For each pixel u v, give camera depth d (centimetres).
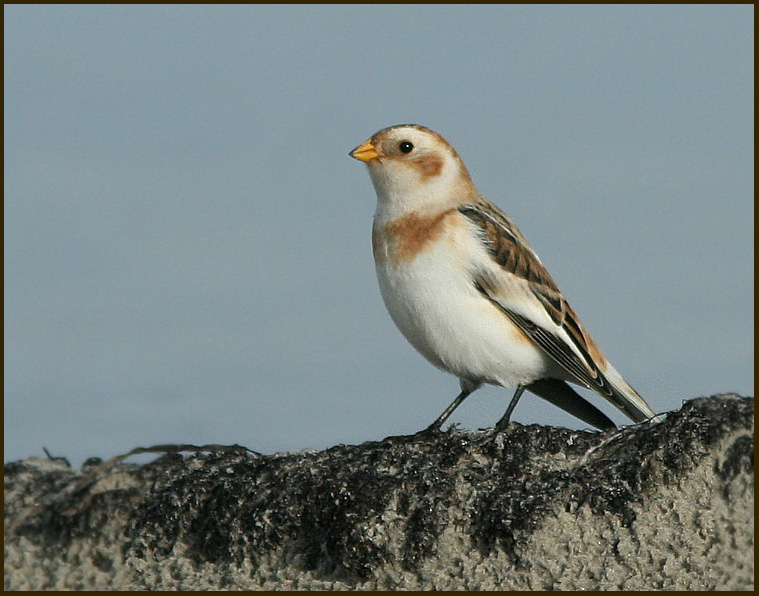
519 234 1316
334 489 1034
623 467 1028
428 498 1016
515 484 1038
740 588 936
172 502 1065
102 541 1051
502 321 1246
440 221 1255
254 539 1034
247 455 1163
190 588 996
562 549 980
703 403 1060
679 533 980
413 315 1259
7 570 1015
